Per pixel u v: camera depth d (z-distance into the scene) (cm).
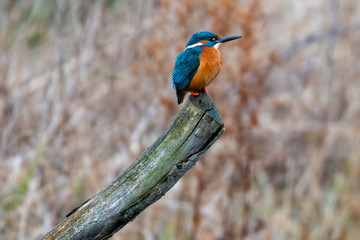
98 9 1298
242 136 1141
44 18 1380
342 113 1409
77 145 1152
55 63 1255
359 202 1154
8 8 1379
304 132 1332
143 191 447
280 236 1082
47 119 1180
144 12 1309
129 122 1228
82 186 1112
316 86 1431
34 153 1120
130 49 1297
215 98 1156
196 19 1157
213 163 1148
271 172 1294
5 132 1166
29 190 1045
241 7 1137
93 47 1278
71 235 438
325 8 1542
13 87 1258
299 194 1172
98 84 1322
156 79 1179
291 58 1465
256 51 1312
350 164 1259
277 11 1565
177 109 1171
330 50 1453
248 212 1110
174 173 452
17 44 1302
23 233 1002
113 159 1177
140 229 1075
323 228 1094
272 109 1363
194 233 1079
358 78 1441
